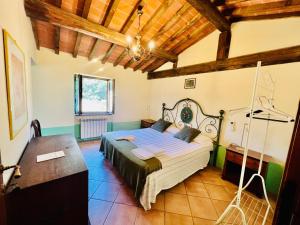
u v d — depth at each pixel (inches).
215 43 132.0
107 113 186.4
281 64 94.7
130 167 90.0
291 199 20.9
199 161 116.0
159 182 85.3
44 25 108.9
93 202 83.1
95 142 174.7
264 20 102.0
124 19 110.7
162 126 161.5
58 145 77.2
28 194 44.5
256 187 97.0
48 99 144.7
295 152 20.3
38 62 135.9
